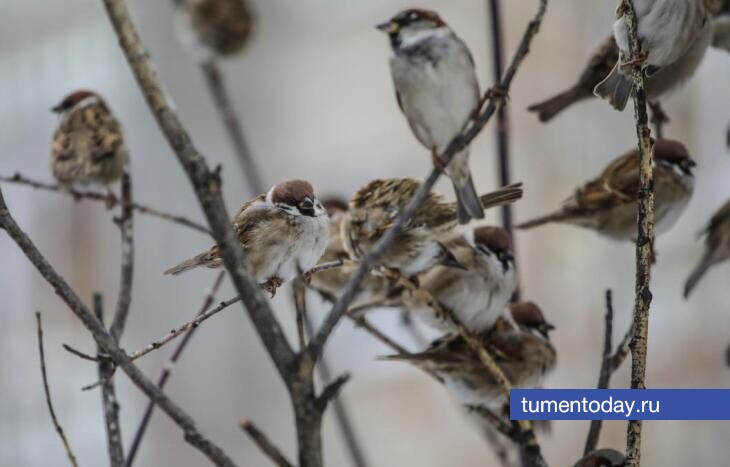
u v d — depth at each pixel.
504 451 6.44
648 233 4.07
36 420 15.01
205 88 14.95
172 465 14.32
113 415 4.53
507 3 16.98
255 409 14.87
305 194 6.10
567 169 15.77
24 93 18.19
